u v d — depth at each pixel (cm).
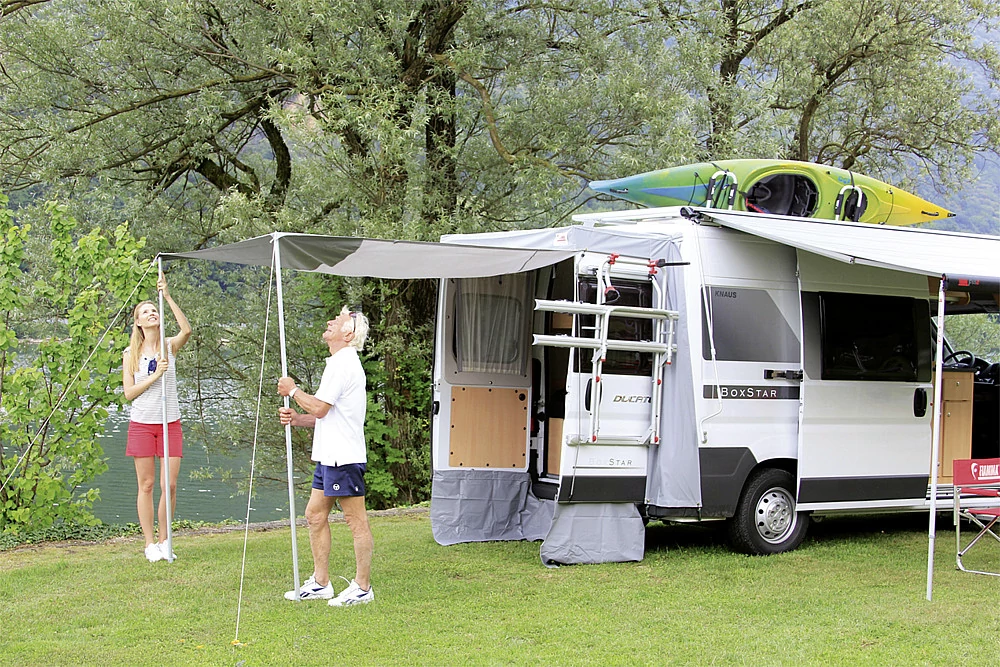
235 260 750
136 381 783
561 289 847
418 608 640
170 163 1512
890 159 1886
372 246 664
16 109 1462
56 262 935
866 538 916
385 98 1303
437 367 861
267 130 1622
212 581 703
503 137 1445
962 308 1027
